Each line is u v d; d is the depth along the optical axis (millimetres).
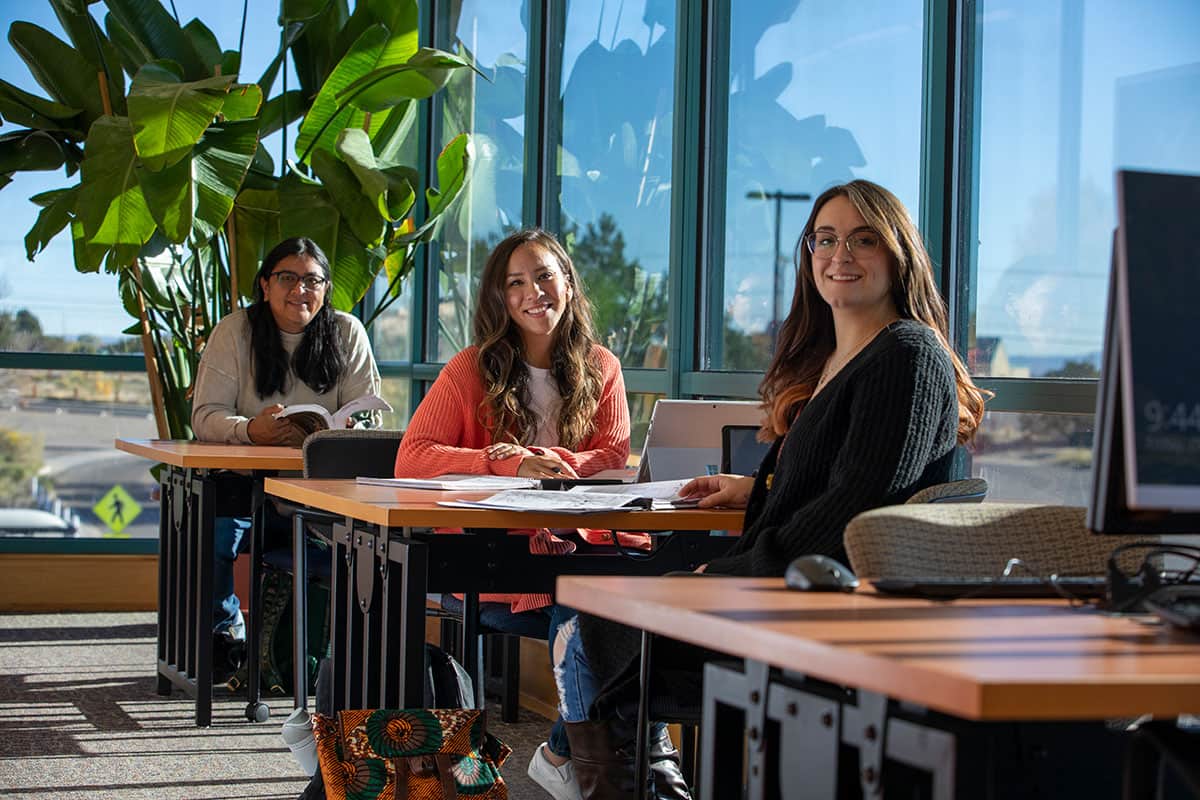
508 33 5609
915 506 1666
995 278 2996
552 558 2629
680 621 1251
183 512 4242
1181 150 2480
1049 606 1382
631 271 4621
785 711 1291
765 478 2320
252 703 4082
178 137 4723
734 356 4062
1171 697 971
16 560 6238
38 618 5984
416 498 2531
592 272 4879
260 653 4410
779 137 3842
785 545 2039
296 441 4281
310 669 4320
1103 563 1690
